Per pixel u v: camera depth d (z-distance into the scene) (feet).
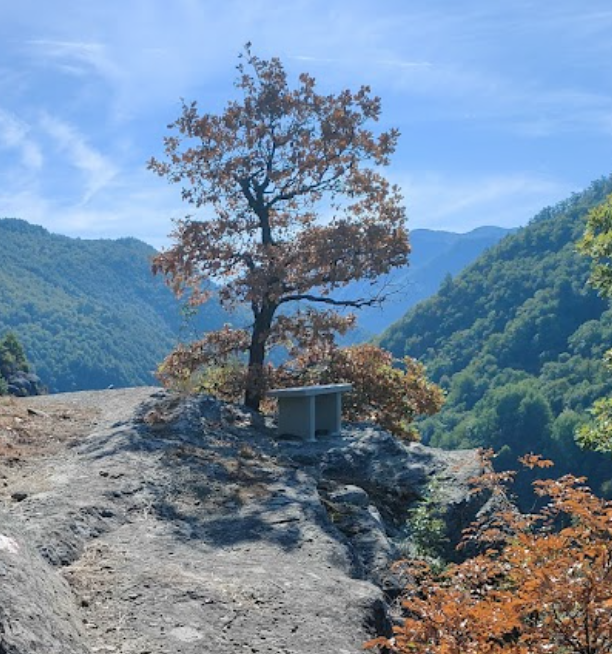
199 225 59.41
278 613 17.40
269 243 60.13
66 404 46.57
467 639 13.52
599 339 487.61
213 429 40.70
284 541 23.53
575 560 13.78
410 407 59.77
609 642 13.07
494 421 417.08
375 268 56.18
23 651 12.06
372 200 60.90
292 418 42.80
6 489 25.61
